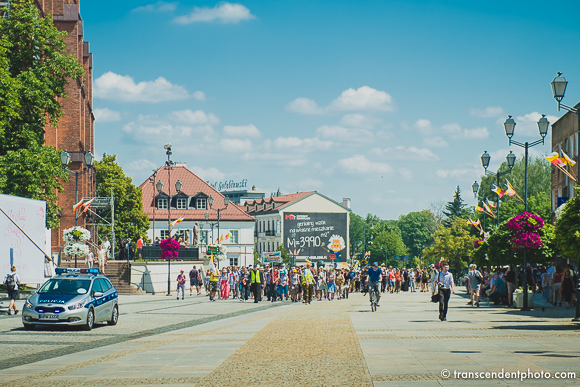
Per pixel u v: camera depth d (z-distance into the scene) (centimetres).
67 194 6378
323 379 1164
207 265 6756
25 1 4672
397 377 1168
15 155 4191
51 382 1209
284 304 4100
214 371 1295
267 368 1315
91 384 1180
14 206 3033
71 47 6519
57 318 2314
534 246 3120
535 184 9306
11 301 3005
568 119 5838
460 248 11294
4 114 3959
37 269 3209
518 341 1720
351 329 2150
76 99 6481
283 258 13450
